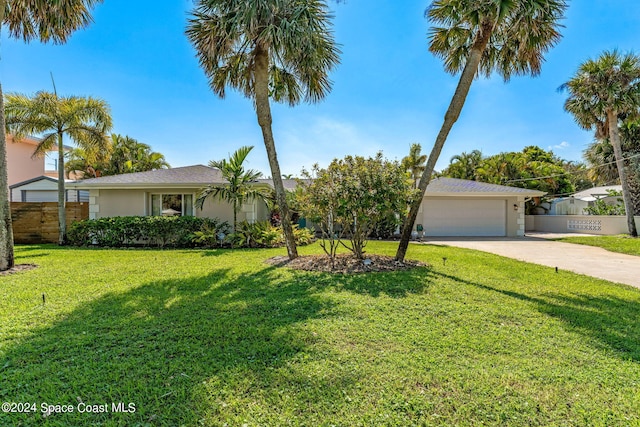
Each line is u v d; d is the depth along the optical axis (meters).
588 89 15.55
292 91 10.16
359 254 7.87
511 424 2.17
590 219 20.03
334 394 2.47
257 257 9.13
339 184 7.07
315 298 4.97
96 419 2.19
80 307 4.47
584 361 3.08
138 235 11.78
